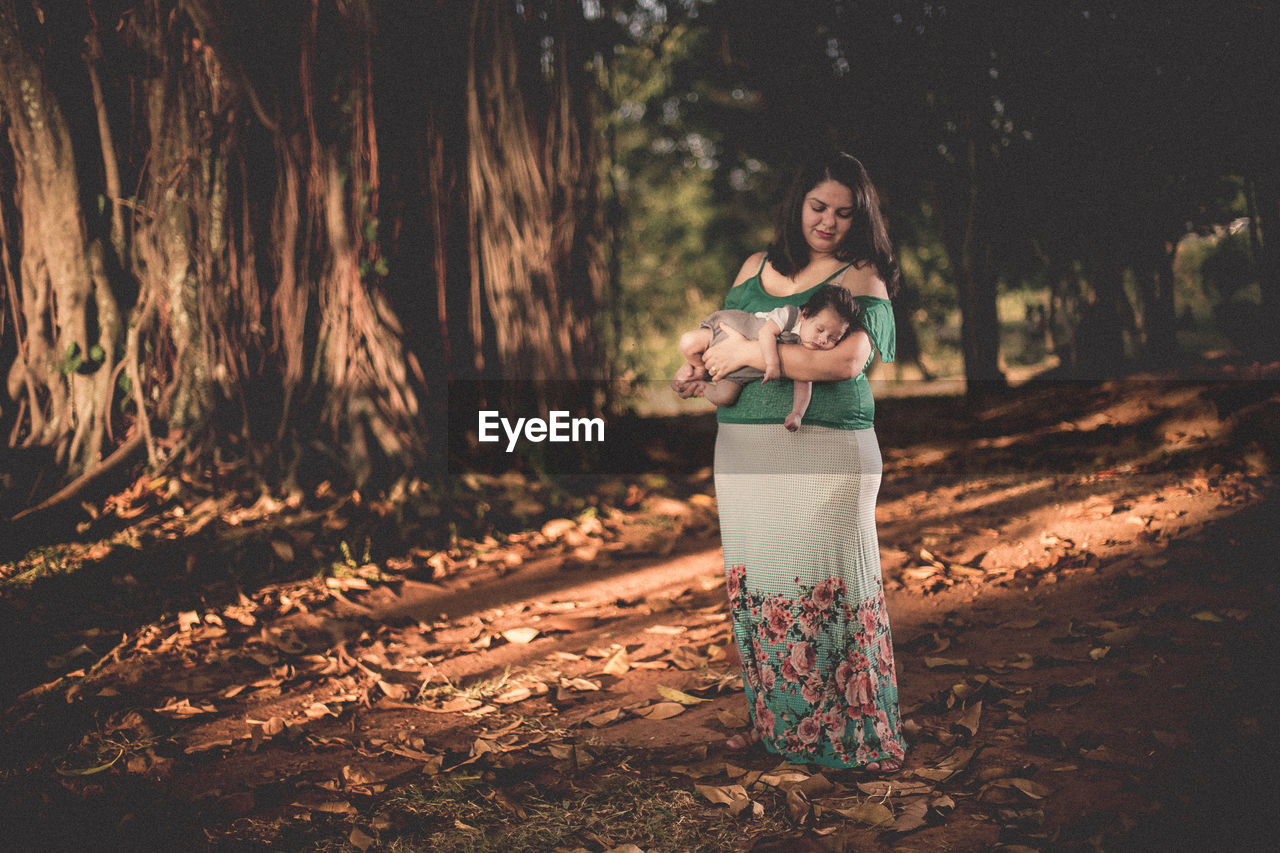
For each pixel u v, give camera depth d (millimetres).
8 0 5582
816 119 10391
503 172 6438
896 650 3904
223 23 5680
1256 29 6844
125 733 3336
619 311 7480
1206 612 3758
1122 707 3170
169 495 5672
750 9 10281
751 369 2809
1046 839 2490
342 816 2750
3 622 4336
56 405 5859
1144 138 7797
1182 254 11195
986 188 8609
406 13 6113
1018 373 10914
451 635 4355
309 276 6000
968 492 6184
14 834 2666
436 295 6355
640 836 2611
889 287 2873
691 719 3365
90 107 5828
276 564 5105
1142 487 5441
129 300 5949
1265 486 5055
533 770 3025
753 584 2922
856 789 2807
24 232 5805
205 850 2580
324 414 5957
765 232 21188
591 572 5238
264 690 3732
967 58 8492
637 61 11578
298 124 5926
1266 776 2660
